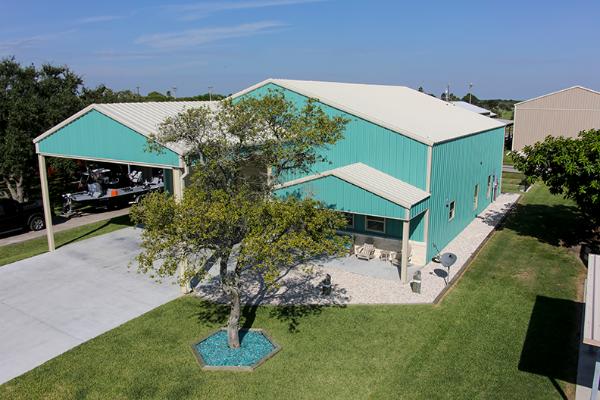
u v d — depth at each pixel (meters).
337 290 14.91
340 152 18.38
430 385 9.91
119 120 15.56
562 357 10.89
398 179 17.12
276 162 11.97
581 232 21.20
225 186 11.47
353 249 18.11
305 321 12.80
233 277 11.39
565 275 16.02
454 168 19.19
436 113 22.77
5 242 20.36
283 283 15.47
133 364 10.74
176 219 9.95
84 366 10.68
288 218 9.86
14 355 11.20
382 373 10.34
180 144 14.31
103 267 16.92
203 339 11.83
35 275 16.23
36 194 30.02
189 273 10.41
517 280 15.59
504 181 34.97
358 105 18.70
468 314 13.11
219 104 11.97
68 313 13.38
